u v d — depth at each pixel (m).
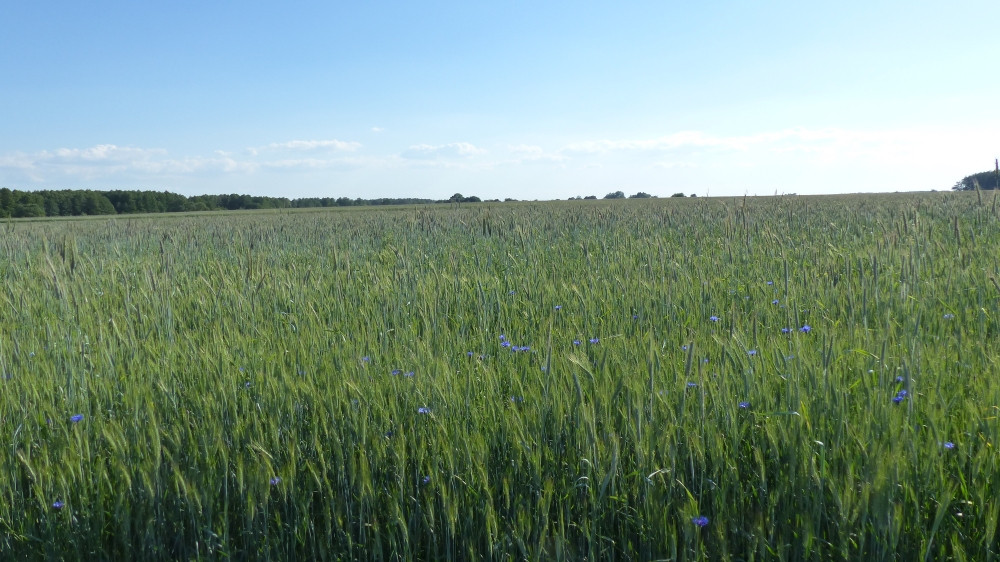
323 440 2.78
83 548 2.45
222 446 2.54
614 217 15.20
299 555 2.46
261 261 8.74
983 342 3.58
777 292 5.43
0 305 6.00
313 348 3.86
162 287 6.06
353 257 9.57
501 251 9.12
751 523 2.33
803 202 18.55
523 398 2.88
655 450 2.49
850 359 3.26
